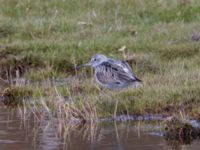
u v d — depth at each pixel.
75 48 18.94
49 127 13.91
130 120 14.20
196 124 13.52
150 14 21.69
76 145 12.54
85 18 21.25
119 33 20.16
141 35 19.95
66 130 13.66
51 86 16.77
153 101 14.59
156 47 18.78
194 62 17.56
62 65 18.17
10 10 22.12
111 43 19.12
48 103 15.41
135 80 15.18
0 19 21.06
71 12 21.95
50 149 12.30
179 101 14.51
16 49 18.95
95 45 18.95
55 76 17.64
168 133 13.20
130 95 15.09
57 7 22.25
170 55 18.39
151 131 13.45
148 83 15.84
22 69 18.25
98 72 15.53
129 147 12.36
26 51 18.83
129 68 15.74
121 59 17.97
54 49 18.95
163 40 19.41
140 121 14.12
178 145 12.53
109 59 15.73
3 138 13.06
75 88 16.22
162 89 15.06
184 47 18.62
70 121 14.28
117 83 15.23
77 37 19.95
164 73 16.78
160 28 20.42
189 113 13.97
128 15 21.59
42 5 22.39
